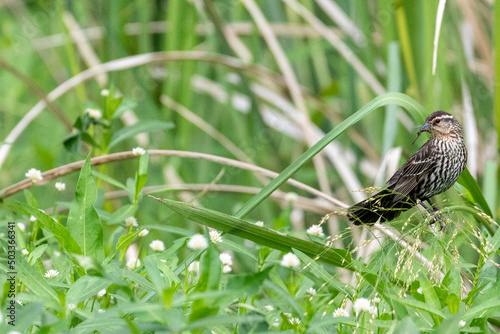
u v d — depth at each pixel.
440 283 4.92
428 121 7.44
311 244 5.40
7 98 13.34
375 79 10.46
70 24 12.25
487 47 11.27
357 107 10.81
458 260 5.11
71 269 5.20
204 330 4.49
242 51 11.66
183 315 4.25
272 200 11.28
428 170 7.24
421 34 8.89
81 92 11.31
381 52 11.49
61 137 12.85
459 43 9.62
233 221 5.30
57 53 13.05
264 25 11.41
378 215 6.66
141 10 11.69
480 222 6.73
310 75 12.74
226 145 11.42
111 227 7.95
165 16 13.15
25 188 7.77
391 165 7.88
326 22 12.83
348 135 12.04
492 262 5.09
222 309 4.59
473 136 9.23
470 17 11.20
